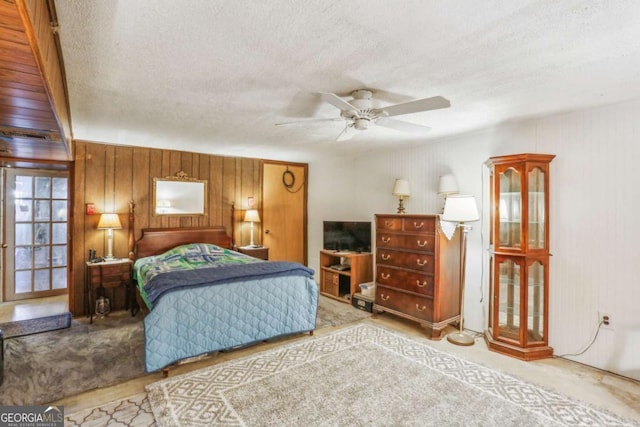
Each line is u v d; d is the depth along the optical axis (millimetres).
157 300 2766
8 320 4020
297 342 3424
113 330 3707
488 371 2822
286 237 6027
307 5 1454
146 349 2637
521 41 1763
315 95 2588
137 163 4648
